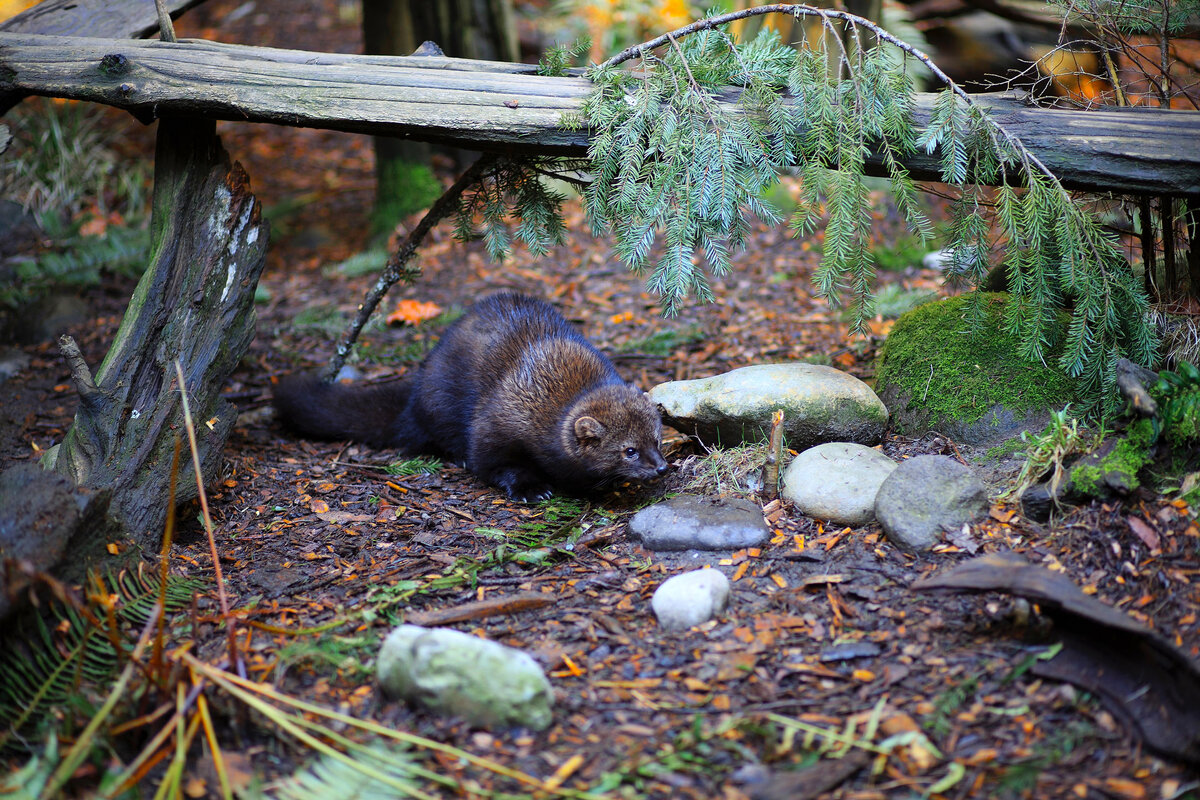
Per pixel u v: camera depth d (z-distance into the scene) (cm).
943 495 377
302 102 433
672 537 398
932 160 423
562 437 467
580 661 323
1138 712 277
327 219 1006
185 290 454
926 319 490
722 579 352
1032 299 412
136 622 351
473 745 282
